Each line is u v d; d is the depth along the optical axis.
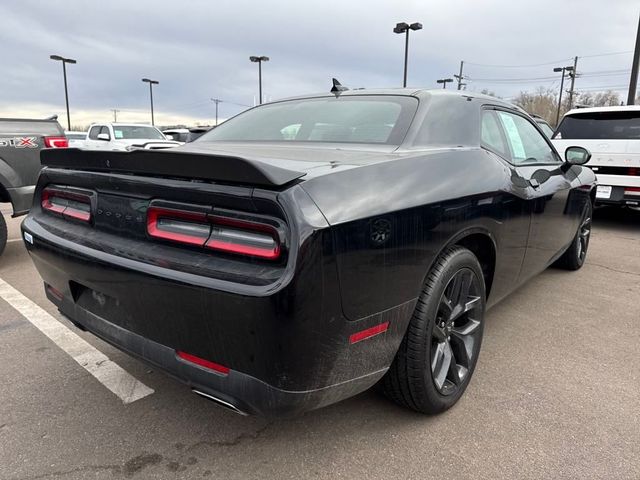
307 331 1.58
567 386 2.70
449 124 2.61
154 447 2.16
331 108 2.85
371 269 1.75
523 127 3.48
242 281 1.60
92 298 2.22
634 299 4.16
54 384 2.66
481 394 2.60
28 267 4.99
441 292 2.17
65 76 33.03
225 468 2.03
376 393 2.59
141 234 1.93
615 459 2.10
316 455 2.12
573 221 4.20
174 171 1.77
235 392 1.71
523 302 4.06
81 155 2.10
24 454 2.10
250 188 1.62
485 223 2.46
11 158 4.93
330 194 1.66
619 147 6.89
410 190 1.97
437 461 2.08
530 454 2.12
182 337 1.80
